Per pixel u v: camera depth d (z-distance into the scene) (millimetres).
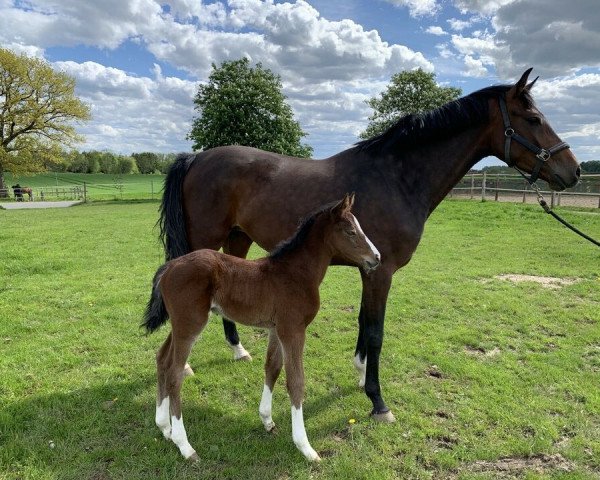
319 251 2891
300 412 2768
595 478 2541
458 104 3477
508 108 3434
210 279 2711
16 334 4680
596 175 18031
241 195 3748
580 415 3166
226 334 4238
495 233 11234
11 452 2707
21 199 30562
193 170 4016
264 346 4547
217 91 28453
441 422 3131
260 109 28250
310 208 3410
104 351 4312
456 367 3922
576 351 4297
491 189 18766
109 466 2635
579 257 8430
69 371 3852
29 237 11359
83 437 2906
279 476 2596
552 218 13023
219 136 27859
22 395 3414
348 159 3541
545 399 3387
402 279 7055
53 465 2627
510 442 2873
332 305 5895
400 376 3826
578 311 5402
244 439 2945
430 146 3441
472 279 7109
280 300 2768
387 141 3461
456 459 2732
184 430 2768
